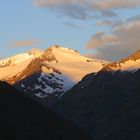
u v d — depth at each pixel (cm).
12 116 11912
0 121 11119
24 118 12412
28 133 11375
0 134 10362
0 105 12194
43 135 12050
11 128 11056
